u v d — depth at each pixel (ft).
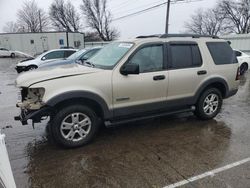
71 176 11.21
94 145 14.20
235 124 17.89
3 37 137.18
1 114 20.57
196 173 11.39
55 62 26.02
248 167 11.91
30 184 10.64
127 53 14.37
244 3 168.35
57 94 12.50
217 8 182.29
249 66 49.24
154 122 18.02
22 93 14.08
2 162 7.40
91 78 13.30
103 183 10.69
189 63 16.51
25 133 16.11
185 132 16.22
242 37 71.77
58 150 13.62
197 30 194.49
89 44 136.05
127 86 14.19
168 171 11.55
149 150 13.64
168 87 15.62
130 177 11.10
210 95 18.04
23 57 119.55
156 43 15.24
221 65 17.97
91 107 14.07
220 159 12.67
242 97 27.27
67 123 13.30
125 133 15.96
